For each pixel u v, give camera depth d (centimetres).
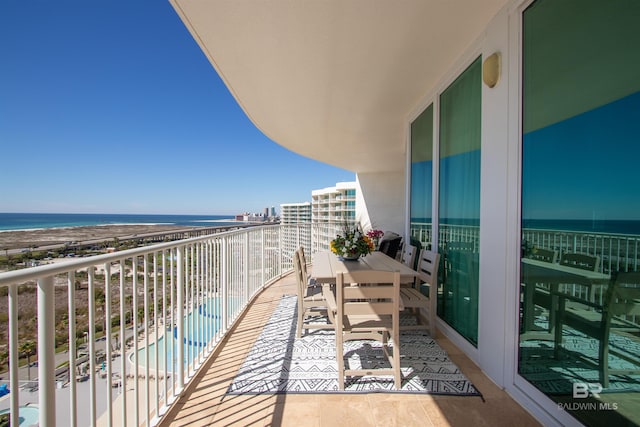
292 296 414
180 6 182
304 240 686
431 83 303
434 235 308
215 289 257
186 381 191
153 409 180
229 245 294
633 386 112
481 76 222
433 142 308
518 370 176
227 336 278
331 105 362
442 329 286
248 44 227
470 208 240
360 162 745
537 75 162
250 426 156
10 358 85
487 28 205
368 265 292
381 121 428
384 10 189
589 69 131
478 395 181
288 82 296
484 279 207
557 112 148
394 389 187
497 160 192
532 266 165
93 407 113
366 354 239
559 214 146
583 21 135
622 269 115
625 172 114
